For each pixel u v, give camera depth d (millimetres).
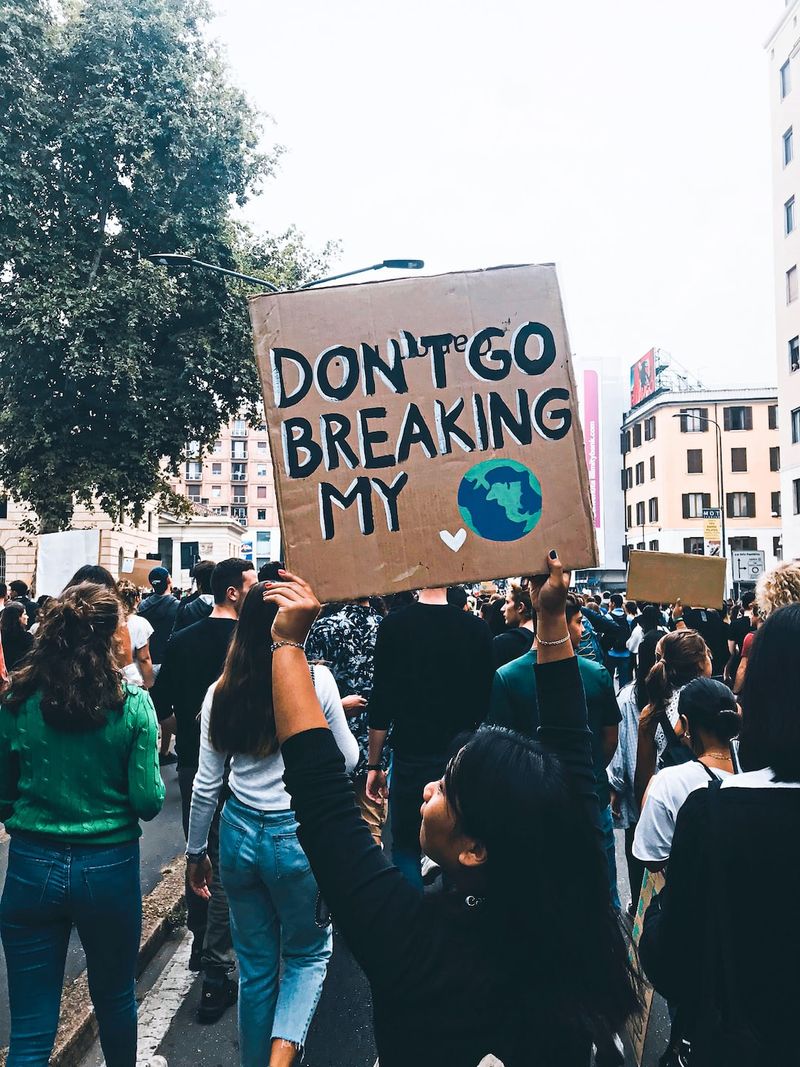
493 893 1380
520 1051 1313
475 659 3781
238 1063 3473
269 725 3006
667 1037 3615
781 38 32219
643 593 9195
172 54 19859
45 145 19047
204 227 20359
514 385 2043
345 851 1417
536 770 1417
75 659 2799
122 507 20578
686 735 3131
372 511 2004
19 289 18047
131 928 2865
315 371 2035
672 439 53625
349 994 4145
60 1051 3381
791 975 1526
